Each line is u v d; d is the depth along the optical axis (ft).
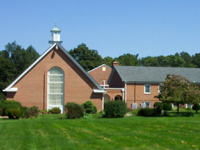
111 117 92.02
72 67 119.14
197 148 44.21
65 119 83.41
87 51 271.90
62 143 46.14
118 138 50.72
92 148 42.70
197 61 353.31
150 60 367.45
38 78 116.67
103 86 171.73
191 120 84.28
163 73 163.32
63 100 118.21
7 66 228.43
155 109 100.83
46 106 116.37
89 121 75.51
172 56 352.49
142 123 72.69
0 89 214.48
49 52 118.01
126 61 372.58
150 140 49.37
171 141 48.88
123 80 150.20
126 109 94.02
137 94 151.43
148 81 152.66
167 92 99.71
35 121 75.00
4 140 48.57
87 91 119.34
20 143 46.11
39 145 44.70
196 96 97.91
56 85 118.73
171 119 86.38
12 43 301.43
